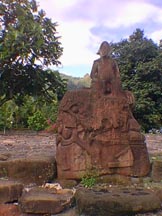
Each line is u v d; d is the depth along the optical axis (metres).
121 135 4.30
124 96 4.41
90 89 4.37
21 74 14.02
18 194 3.85
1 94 14.15
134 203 3.53
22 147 6.19
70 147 4.23
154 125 16.69
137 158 4.31
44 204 3.68
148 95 16.97
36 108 14.01
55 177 4.30
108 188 3.96
